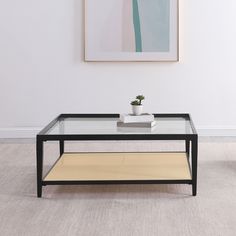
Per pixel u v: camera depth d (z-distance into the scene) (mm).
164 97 4719
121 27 4613
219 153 4004
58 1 4602
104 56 4645
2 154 4023
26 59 4672
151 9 4594
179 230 2352
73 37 4645
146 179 2809
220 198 2834
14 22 4625
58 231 2352
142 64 4684
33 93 4719
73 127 3094
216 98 4719
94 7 4590
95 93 4719
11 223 2459
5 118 4754
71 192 2963
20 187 3066
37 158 2811
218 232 2324
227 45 4652
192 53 4664
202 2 4605
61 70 4691
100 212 2609
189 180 2822
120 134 2803
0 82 4703
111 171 2982
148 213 2588
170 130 2959
